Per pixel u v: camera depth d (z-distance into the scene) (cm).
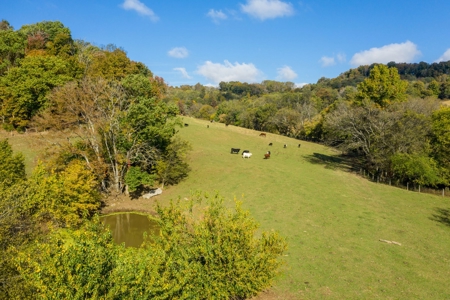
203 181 4378
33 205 2512
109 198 3881
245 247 1494
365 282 2005
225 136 7688
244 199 3622
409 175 4009
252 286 1538
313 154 6612
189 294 1334
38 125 4284
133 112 3656
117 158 3825
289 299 1847
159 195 4059
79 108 3847
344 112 5441
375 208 3306
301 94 14950
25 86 5184
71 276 985
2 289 1383
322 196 3672
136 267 1200
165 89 10488
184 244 1552
